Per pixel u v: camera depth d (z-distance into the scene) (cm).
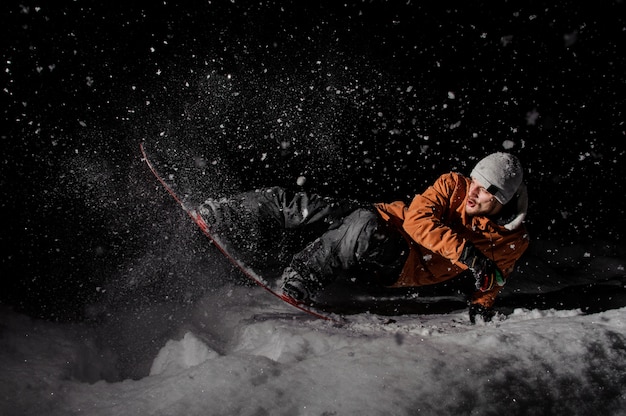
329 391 161
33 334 232
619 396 170
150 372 222
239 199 291
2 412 169
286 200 289
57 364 208
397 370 170
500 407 158
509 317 270
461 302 337
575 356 183
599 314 231
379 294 335
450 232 245
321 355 186
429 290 355
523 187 263
